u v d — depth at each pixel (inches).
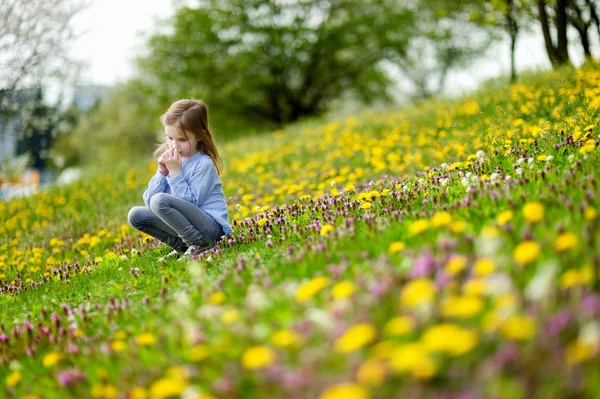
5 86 467.2
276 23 1007.0
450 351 67.8
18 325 147.6
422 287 78.9
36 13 451.5
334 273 107.5
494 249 94.7
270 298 103.9
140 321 120.9
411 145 360.5
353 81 1063.0
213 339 90.9
